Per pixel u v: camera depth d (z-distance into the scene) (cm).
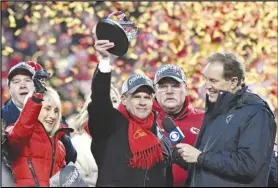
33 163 1304
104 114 1259
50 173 1319
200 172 1266
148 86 1307
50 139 1334
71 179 1288
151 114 1327
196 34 2616
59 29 2531
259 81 2544
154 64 2545
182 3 2589
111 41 1268
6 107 1530
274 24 2602
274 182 1391
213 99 1299
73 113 2441
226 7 2600
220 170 1241
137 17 2641
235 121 1259
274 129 1284
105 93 1254
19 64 1543
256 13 2614
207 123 1295
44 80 1345
